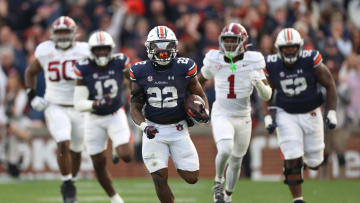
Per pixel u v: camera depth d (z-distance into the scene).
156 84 20.91
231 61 24.03
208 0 47.88
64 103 27.16
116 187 36.31
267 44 39.44
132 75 21.05
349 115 39.41
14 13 51.38
